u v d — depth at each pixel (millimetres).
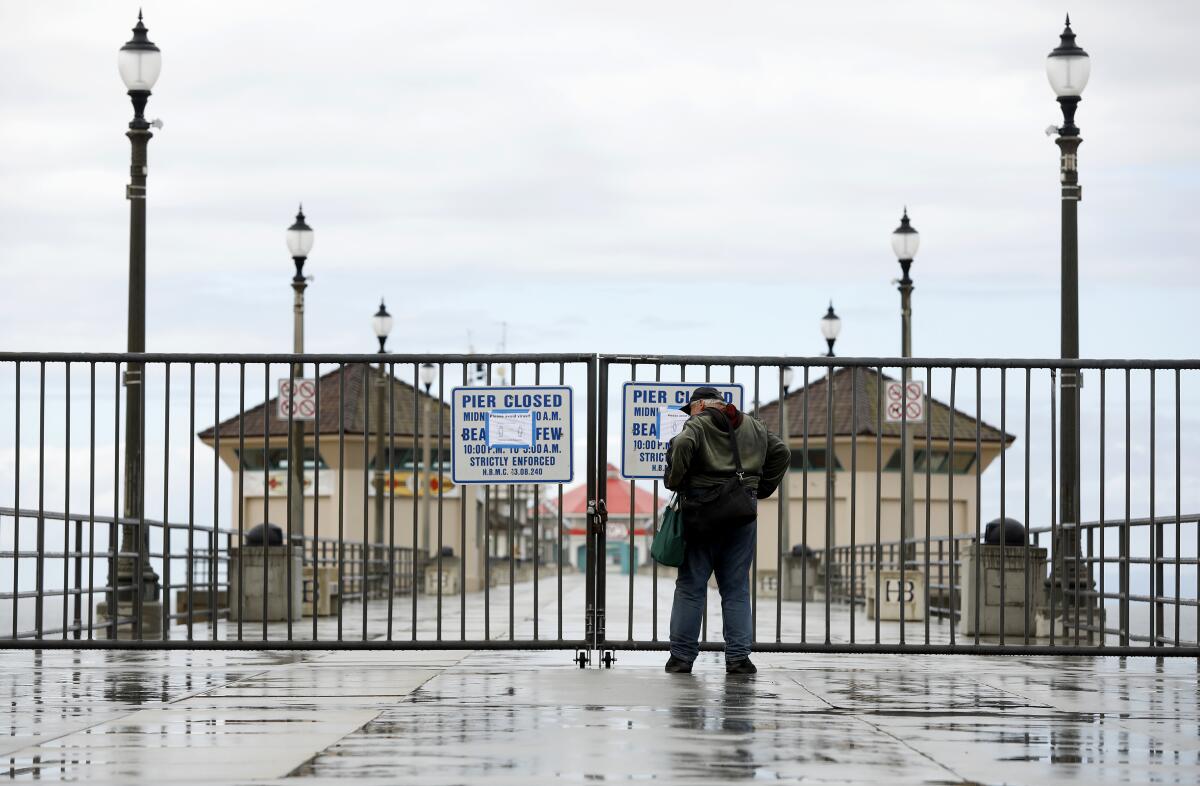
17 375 11766
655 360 11039
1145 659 11766
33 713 7910
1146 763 6430
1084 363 11609
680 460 9859
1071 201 16188
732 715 7883
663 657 11742
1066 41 16359
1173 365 11602
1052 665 11125
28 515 11766
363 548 11344
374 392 56406
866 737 7098
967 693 9094
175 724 7465
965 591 16750
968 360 11430
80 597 12336
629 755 6449
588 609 10883
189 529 11977
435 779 5824
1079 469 12109
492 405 11055
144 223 16203
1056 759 6516
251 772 5996
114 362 11711
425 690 9047
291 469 11664
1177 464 11648
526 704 8336
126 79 16344
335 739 6922
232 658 11383
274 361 11414
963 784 5863
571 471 11016
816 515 58969
